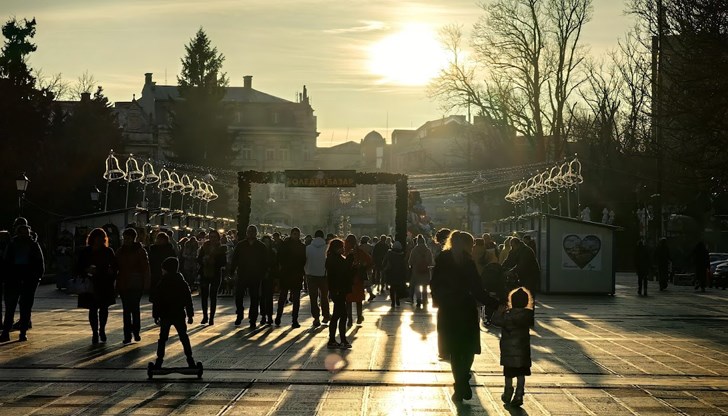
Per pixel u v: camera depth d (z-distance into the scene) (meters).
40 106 64.75
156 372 13.95
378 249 32.06
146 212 36.91
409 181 76.00
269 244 31.91
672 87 30.91
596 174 60.66
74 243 34.91
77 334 19.80
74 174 66.44
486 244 25.81
